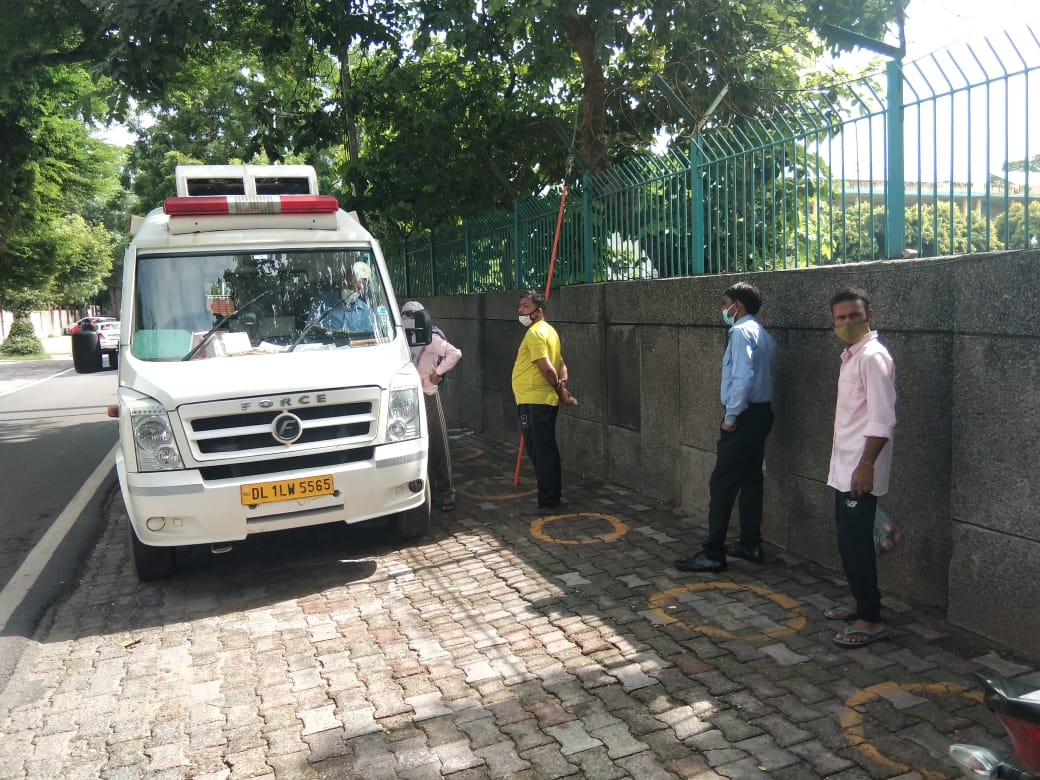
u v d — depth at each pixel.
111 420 15.12
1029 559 3.69
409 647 4.36
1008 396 3.71
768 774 3.05
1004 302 3.67
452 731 3.48
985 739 3.18
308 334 5.91
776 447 5.50
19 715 3.83
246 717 3.71
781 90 8.84
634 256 7.33
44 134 18.45
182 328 5.71
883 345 4.19
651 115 10.33
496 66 11.17
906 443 4.41
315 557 6.00
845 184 4.88
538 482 6.98
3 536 7.22
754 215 5.68
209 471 5.18
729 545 5.51
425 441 5.90
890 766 3.05
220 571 5.81
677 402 6.63
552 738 3.38
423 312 6.61
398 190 11.67
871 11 8.59
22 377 27.22
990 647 3.89
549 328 6.91
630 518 6.53
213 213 6.07
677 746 3.27
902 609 4.39
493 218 10.42
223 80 15.66
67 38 12.25
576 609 4.72
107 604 5.28
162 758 3.40
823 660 3.90
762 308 5.41
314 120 12.16
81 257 41.66
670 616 4.53
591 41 9.11
